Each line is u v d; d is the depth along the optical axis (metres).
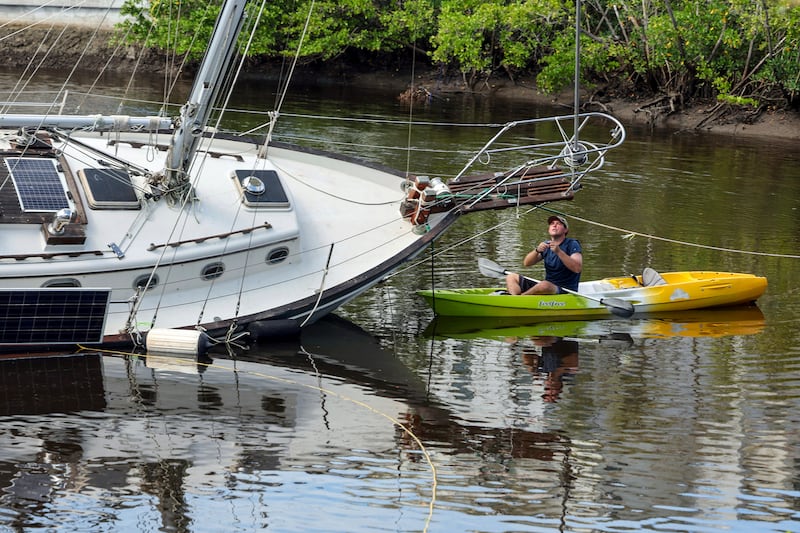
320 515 20.44
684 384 28.34
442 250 40.97
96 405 24.91
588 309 34.62
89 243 28.12
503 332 32.66
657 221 48.00
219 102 80.00
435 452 23.52
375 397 26.61
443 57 92.75
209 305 29.56
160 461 22.38
